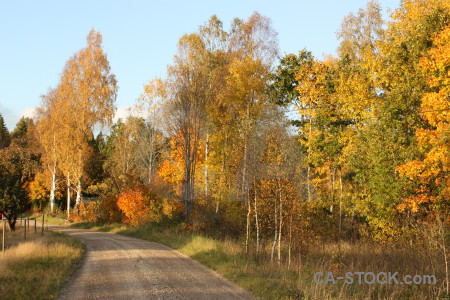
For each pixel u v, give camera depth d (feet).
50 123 185.57
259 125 91.09
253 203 67.62
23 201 111.45
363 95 90.74
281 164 65.00
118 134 177.06
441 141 61.26
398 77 82.69
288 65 118.01
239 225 90.58
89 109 165.37
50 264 51.44
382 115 79.66
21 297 34.27
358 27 110.42
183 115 107.96
